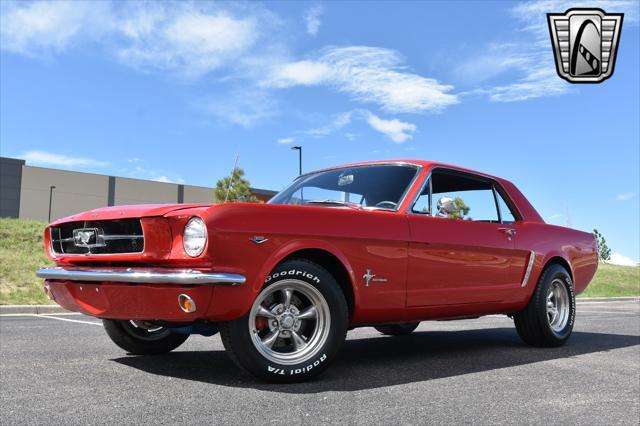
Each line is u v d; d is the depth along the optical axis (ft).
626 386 12.56
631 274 90.07
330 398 10.77
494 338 20.90
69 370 13.12
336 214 12.81
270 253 11.56
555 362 15.58
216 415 9.43
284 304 12.09
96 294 12.11
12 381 11.89
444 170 15.99
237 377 12.48
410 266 14.07
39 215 187.83
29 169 186.29
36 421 8.98
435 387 11.99
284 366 11.81
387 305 13.65
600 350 18.25
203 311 10.89
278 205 12.01
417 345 18.70
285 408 9.96
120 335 14.80
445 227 15.11
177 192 217.36
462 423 9.41
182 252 11.15
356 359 15.58
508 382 12.71
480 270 16.02
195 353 15.72
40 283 38.29
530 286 17.83
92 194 198.70
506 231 17.12
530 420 9.71
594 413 10.25
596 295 64.03
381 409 10.07
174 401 10.30
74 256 12.75
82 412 9.51
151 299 11.16
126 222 11.91
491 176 18.03
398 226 13.92
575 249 19.89
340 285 13.25
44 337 19.16
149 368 13.44
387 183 15.29
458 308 15.53
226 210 11.23
